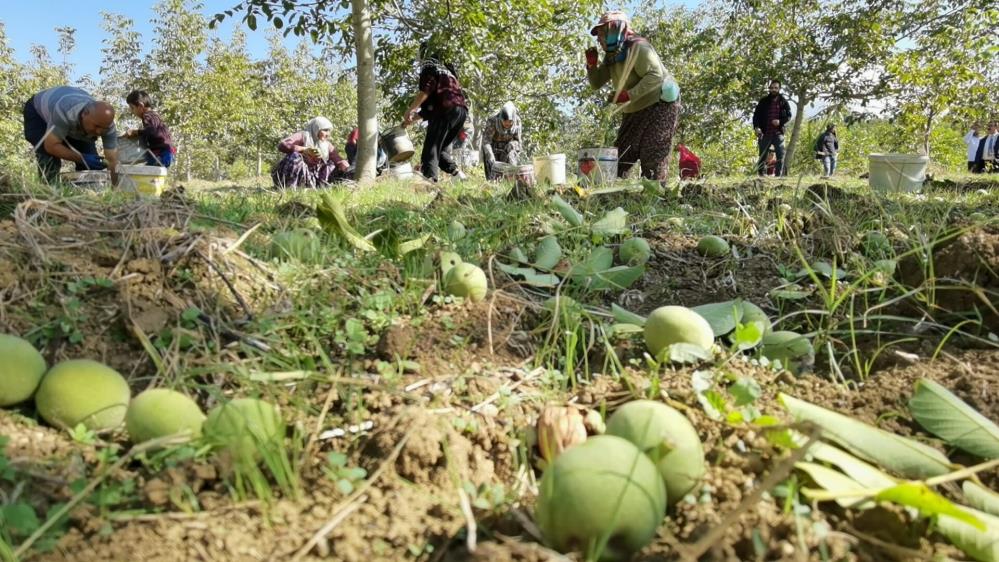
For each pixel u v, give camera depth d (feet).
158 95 90.99
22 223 9.41
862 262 10.92
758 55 70.54
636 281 12.03
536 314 9.62
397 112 47.80
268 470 5.66
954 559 4.62
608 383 7.43
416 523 5.08
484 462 6.06
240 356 8.14
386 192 23.90
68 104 22.94
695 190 19.36
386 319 8.98
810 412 5.92
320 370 7.80
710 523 4.78
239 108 92.27
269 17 35.60
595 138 26.84
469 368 7.85
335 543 4.80
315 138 39.70
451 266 10.17
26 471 5.38
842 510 5.04
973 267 8.98
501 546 4.42
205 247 9.74
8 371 6.28
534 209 15.74
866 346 8.67
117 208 11.35
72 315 7.97
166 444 5.67
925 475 5.48
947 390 6.60
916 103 64.90
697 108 79.20
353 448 6.18
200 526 4.90
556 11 55.06
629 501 4.37
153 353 7.33
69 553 4.55
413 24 41.22
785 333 8.43
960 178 36.37
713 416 6.22
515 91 67.87
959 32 61.11
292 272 10.17
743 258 13.09
